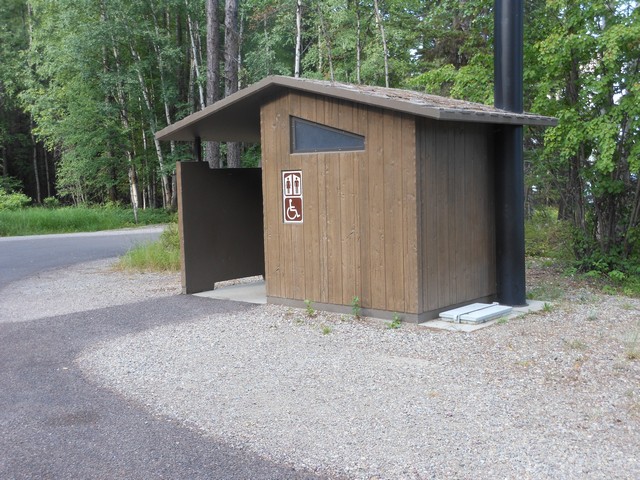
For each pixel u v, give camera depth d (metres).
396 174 7.64
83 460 4.27
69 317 8.97
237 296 10.05
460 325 7.54
